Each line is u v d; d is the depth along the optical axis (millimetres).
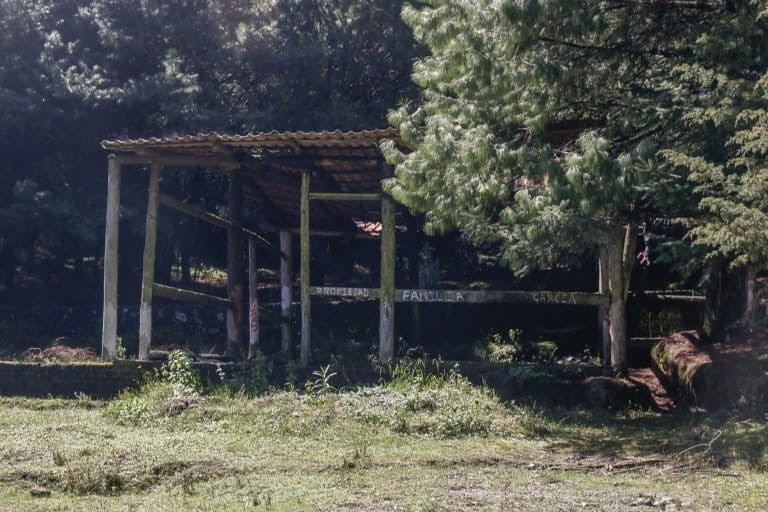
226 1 22344
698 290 17375
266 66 21375
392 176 14055
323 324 19797
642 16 11375
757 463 8461
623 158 9844
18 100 19078
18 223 18906
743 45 10094
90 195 20016
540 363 14398
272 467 8672
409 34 21344
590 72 11680
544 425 10891
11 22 19797
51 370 14391
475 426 10516
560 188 10047
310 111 21234
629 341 16297
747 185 8586
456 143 10648
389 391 11930
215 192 21688
